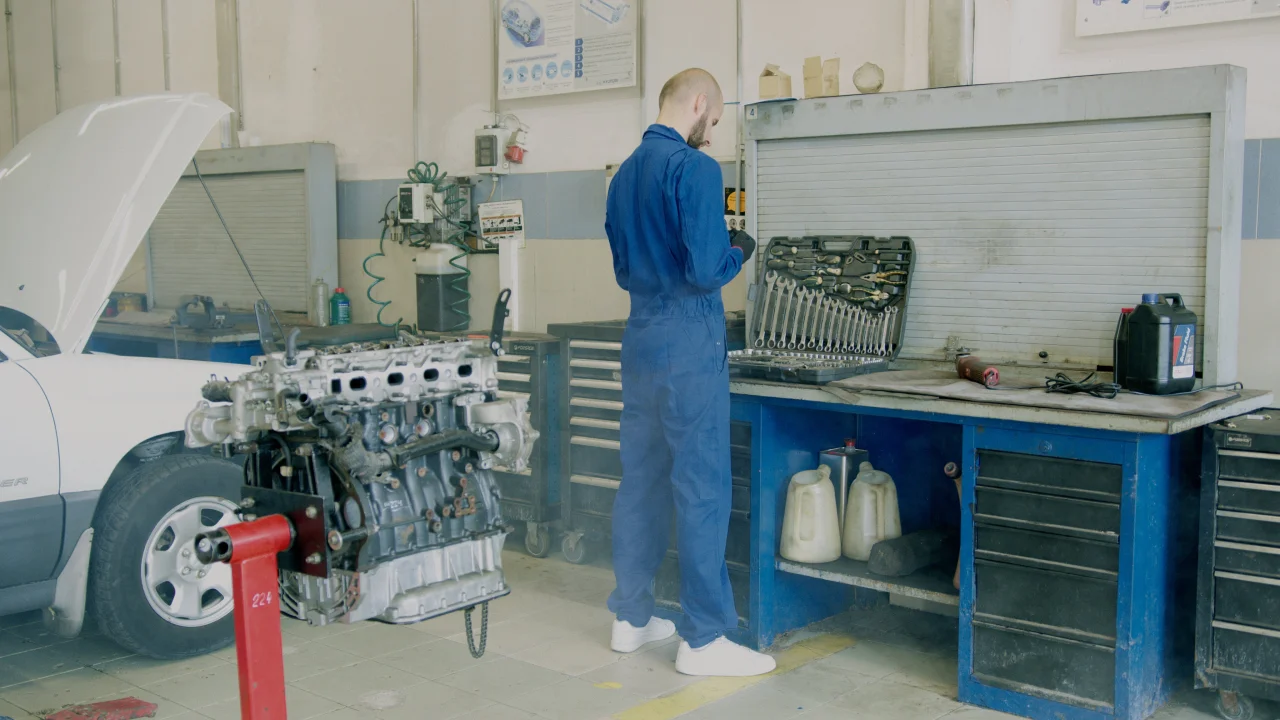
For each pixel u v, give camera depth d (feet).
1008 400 8.96
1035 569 9.05
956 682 10.02
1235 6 10.09
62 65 23.61
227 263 16.69
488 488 7.82
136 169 10.77
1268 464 8.66
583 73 15.06
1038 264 10.52
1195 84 9.37
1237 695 8.99
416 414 7.46
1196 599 9.15
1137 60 10.71
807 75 12.17
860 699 9.62
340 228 18.74
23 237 10.92
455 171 16.93
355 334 15.53
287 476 6.98
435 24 16.87
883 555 10.32
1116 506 8.58
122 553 10.01
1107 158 10.00
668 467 10.50
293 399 6.71
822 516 10.80
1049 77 11.21
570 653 10.82
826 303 11.73
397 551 7.18
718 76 13.83
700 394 9.77
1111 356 10.18
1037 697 9.09
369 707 9.48
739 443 10.85
